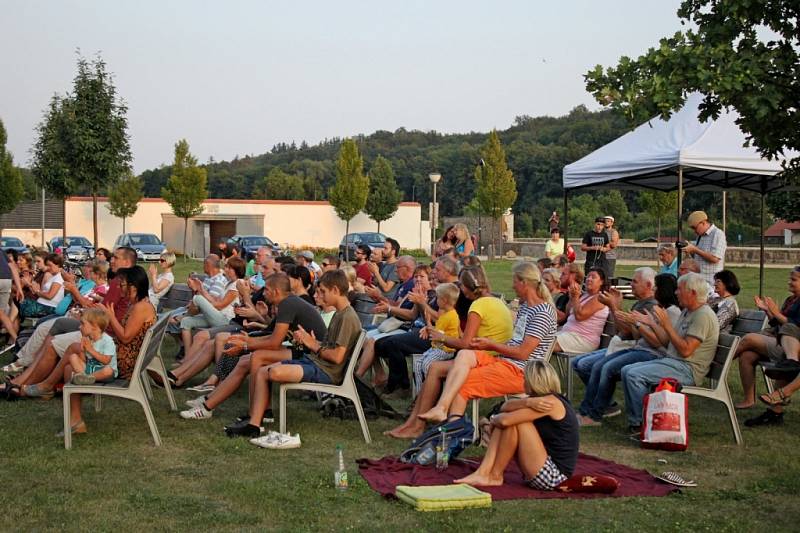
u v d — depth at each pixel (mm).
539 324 6816
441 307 7480
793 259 35031
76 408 6855
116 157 25375
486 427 6629
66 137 24953
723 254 10734
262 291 10250
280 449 6512
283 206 52625
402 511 5086
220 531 4723
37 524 4797
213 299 9867
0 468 5918
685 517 5023
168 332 10281
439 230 57469
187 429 7090
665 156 11211
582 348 8281
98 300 10023
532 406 5465
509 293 21344
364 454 6438
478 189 46250
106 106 25156
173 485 5566
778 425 7379
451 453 6020
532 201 80562
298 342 7051
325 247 53812
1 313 10898
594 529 4777
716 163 10961
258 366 6992
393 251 11734
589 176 12805
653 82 6691
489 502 5203
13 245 37688
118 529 4727
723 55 6688
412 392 8539
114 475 5789
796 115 6738
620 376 7309
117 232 49656
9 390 7949
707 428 7309
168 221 50562
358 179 49312
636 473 5934
